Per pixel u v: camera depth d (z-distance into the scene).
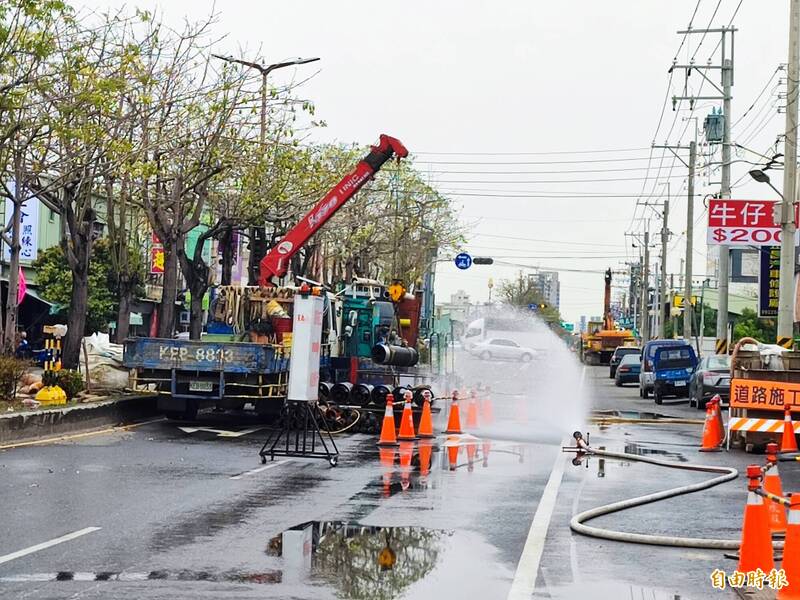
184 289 76.25
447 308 93.75
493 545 13.69
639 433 32.53
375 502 17.00
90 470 20.17
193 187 36.88
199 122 36.34
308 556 12.65
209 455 23.14
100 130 28.72
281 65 44.84
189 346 29.19
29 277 60.19
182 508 16.02
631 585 11.52
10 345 31.16
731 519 16.08
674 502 17.89
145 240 61.97
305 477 19.95
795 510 10.54
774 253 56.81
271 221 42.75
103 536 13.67
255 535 13.95
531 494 18.41
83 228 32.75
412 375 32.19
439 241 78.44
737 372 28.69
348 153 55.09
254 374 29.11
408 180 70.12
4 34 24.97
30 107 29.19
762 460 25.09
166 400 30.22
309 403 22.97
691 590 11.32
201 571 11.71
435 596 10.90
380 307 33.16
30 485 18.05
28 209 56.53
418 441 27.88
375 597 10.77
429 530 14.62
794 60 36.03
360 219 63.16
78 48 27.88
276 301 31.77
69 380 30.19
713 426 27.22
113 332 66.50
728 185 53.47
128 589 10.82
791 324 36.25
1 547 12.89
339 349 32.75
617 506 16.88
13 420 24.25
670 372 49.75
